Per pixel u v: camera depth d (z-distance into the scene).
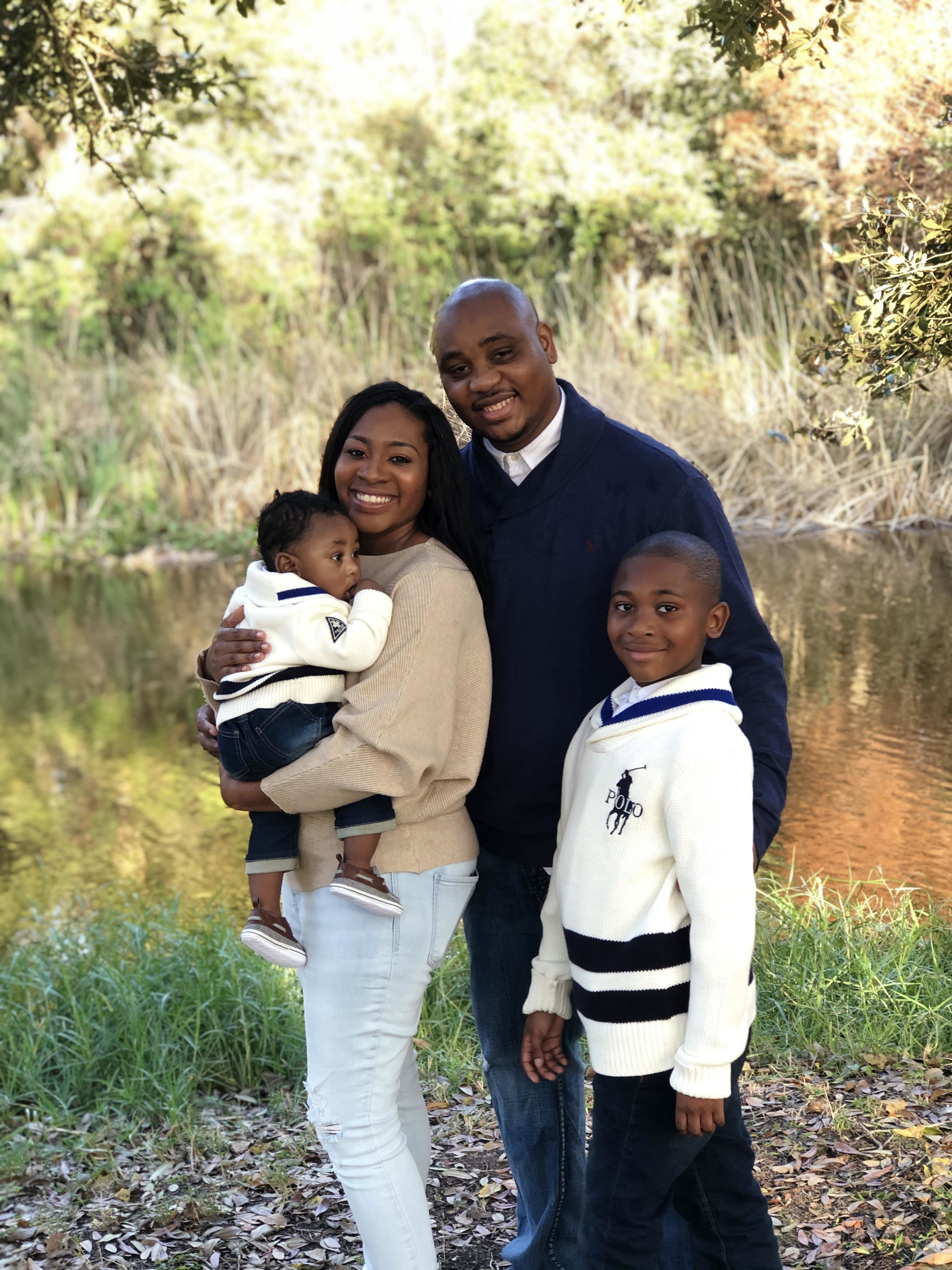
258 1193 3.33
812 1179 3.09
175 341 16.89
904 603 7.39
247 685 2.39
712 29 3.21
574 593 2.46
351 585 2.44
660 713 2.16
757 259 10.47
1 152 18.75
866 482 8.86
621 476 2.44
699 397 10.38
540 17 12.40
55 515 15.30
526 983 2.67
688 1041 2.07
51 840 6.56
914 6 4.35
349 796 2.31
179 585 12.51
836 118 5.28
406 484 2.43
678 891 2.15
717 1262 2.30
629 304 12.31
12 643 10.92
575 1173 2.67
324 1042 2.42
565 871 2.25
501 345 2.40
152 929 4.77
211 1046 4.02
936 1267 2.64
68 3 4.86
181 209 16.75
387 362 12.87
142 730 8.43
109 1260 3.06
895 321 3.10
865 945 4.03
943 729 5.86
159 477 14.53
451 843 2.45
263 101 16.86
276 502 2.47
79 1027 4.02
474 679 2.44
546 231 15.02
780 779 2.30
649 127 11.82
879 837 5.00
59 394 15.73
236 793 2.44
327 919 2.41
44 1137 3.70
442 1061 3.88
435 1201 3.23
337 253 16.69
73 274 17.45
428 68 16.61
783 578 7.95
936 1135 3.20
